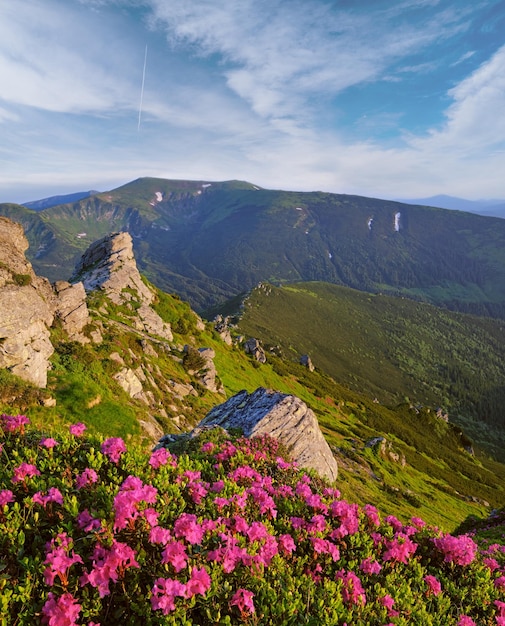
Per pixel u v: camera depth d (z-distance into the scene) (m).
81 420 27.98
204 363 64.44
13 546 4.82
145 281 86.19
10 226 35.59
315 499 7.84
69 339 37.53
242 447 11.51
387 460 67.25
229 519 6.30
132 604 4.46
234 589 5.20
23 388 26.06
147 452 8.10
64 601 4.07
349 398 124.50
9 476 6.25
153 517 5.25
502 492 102.88
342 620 5.25
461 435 152.12
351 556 7.07
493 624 6.79
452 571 7.95
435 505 55.03
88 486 6.25
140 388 40.41
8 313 27.48
